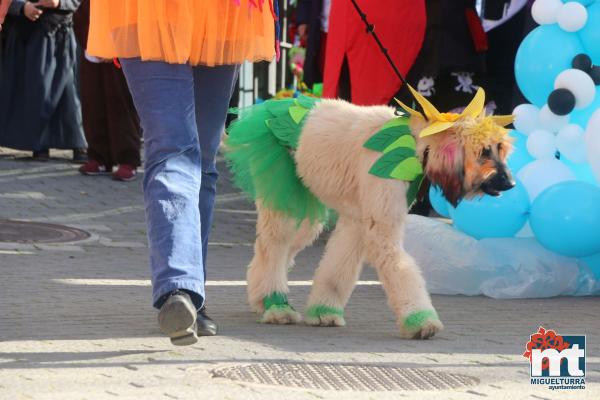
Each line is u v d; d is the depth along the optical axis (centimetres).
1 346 781
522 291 1130
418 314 878
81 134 2069
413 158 859
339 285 952
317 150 912
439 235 1158
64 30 2036
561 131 1158
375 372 749
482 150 827
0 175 1911
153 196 739
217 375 713
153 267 731
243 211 1753
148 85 761
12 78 2034
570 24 1138
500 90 1617
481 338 905
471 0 1498
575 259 1169
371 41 1424
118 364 736
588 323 1006
